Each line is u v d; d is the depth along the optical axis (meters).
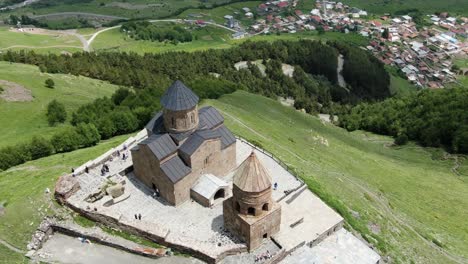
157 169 59.00
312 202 64.81
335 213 62.69
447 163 117.88
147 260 51.59
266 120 115.31
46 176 67.81
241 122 103.81
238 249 52.88
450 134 125.00
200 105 113.19
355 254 58.09
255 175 50.09
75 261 50.94
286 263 53.19
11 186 65.62
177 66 182.75
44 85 127.56
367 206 76.00
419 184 100.50
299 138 108.88
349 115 163.12
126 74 157.12
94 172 66.69
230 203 54.00
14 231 53.69
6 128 101.94
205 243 52.97
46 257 51.16
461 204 93.94
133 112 102.44
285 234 57.22
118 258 51.72
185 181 59.62
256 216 52.28
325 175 82.94
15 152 83.31
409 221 78.69
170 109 57.69
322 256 56.88
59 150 89.69
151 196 62.12
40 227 54.62
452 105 132.88
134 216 58.06
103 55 181.00
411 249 66.94
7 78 124.94
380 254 61.00
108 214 55.53
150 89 120.25
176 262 51.31
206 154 61.19
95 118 105.75
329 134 126.38
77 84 137.88
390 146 136.12
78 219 56.84
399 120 143.00
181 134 60.25
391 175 102.19
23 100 114.19
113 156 70.94
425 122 132.88
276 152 86.06
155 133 62.41
